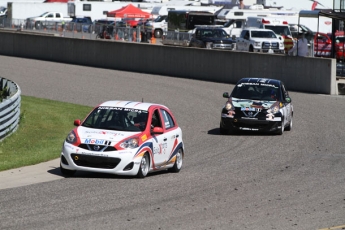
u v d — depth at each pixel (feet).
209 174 187.83
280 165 207.51
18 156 207.62
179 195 155.22
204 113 341.41
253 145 249.75
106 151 169.89
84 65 577.02
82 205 140.56
